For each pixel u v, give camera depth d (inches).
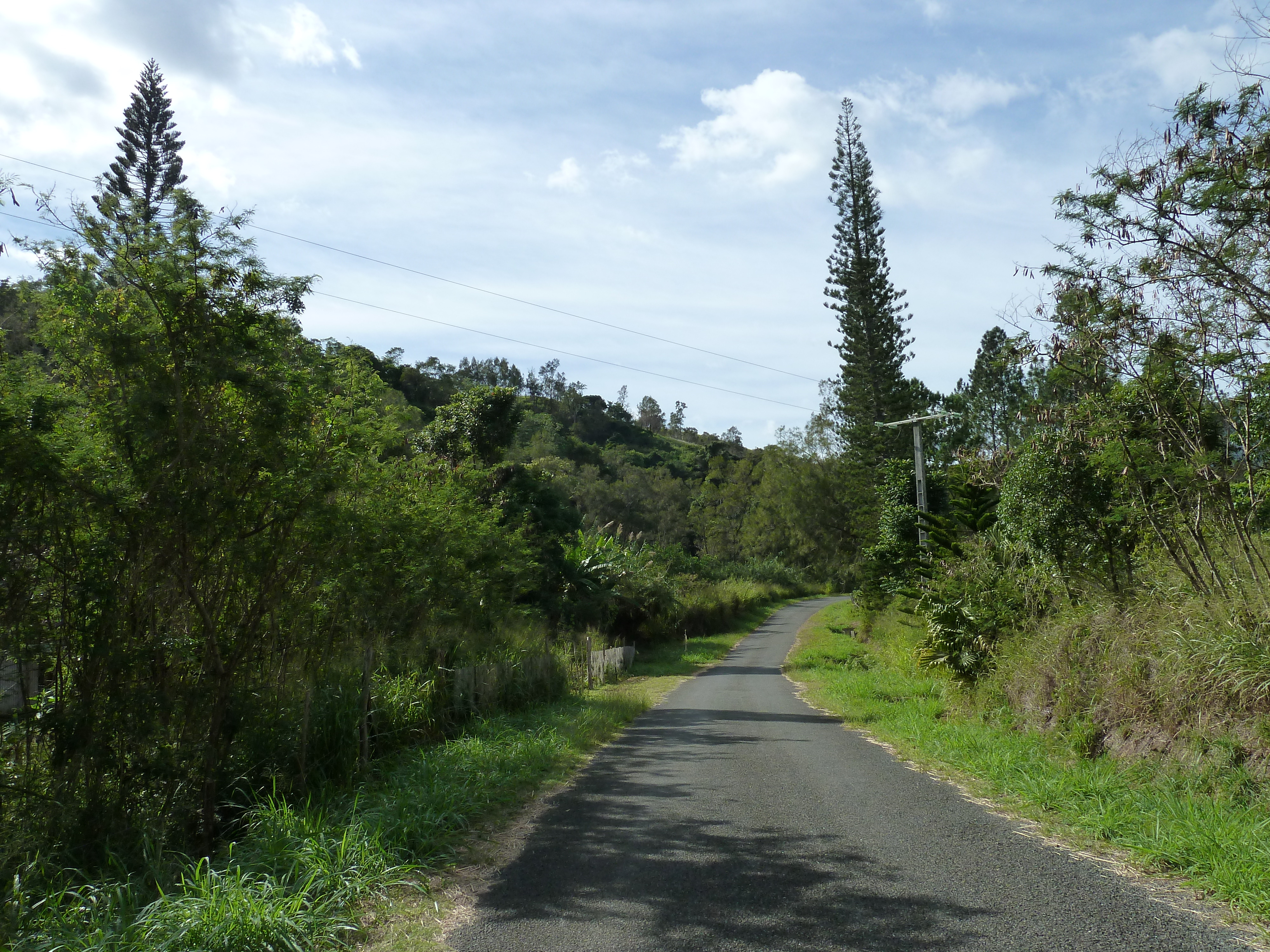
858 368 1611.7
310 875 188.7
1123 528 397.7
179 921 163.0
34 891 188.1
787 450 2785.4
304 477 257.8
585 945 161.9
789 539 2854.3
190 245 236.1
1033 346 373.7
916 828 243.3
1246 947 155.1
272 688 288.8
